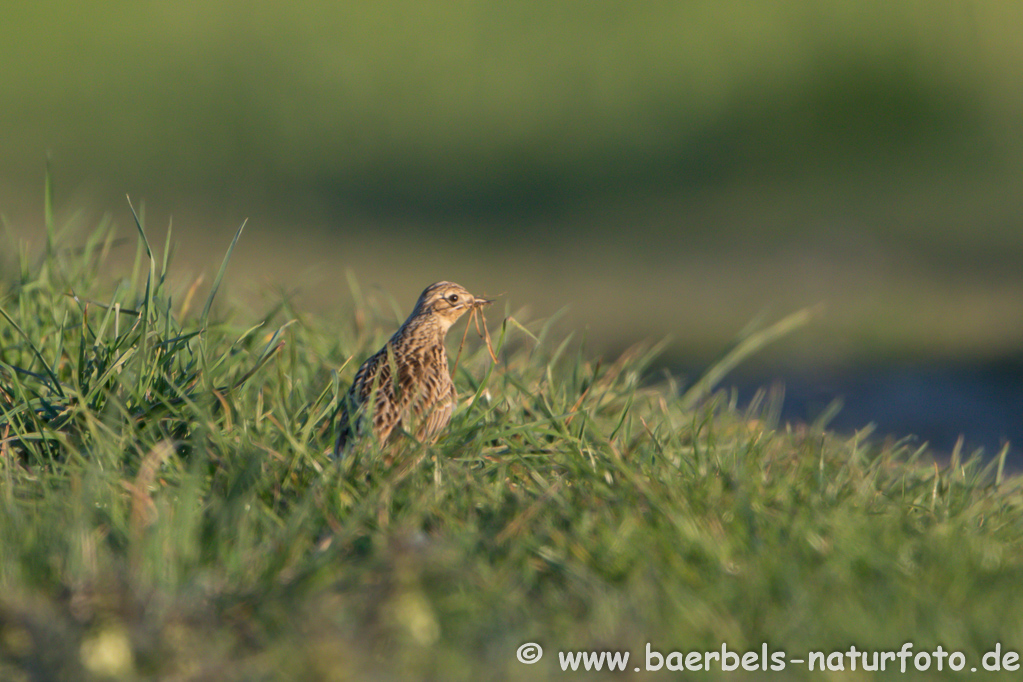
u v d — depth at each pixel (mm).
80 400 12008
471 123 53531
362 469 12008
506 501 11805
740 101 53500
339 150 51750
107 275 17938
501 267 38312
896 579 10203
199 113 54000
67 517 10859
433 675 9125
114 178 48188
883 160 49062
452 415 13570
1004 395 25703
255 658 9219
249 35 58656
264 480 11641
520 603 9930
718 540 10805
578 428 13648
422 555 10023
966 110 51500
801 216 43438
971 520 12258
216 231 41656
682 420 15383
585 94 54656
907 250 39250
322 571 9938
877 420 24078
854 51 54750
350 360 14453
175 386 12617
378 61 56562
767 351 29641
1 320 14398
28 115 53531
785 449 14570
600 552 10578
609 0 59188
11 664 9234
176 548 10148
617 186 48094
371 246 40469
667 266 38312
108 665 9086
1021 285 35062
